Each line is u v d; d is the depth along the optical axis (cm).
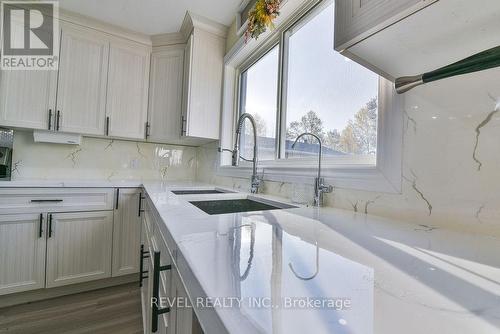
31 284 170
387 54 60
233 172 198
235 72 227
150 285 106
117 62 223
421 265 40
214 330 28
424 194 70
